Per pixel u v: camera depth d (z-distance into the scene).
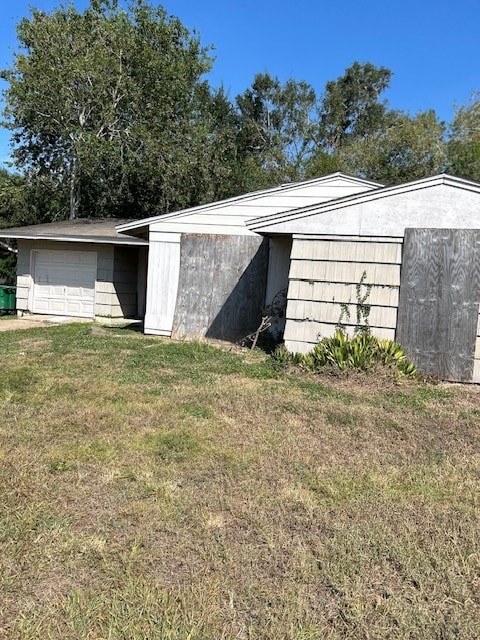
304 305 7.75
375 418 5.15
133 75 21.55
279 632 2.07
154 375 6.86
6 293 15.46
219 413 5.16
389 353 6.99
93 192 22.28
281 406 5.47
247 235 10.30
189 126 22.16
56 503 3.11
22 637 2.02
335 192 10.14
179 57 23.14
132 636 2.04
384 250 7.33
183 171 21.20
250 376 6.95
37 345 9.23
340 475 3.67
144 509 3.05
